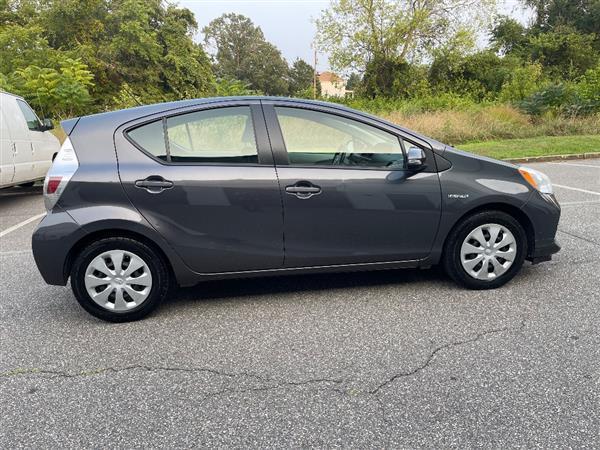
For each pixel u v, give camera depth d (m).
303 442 2.14
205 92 33.22
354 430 2.21
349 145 3.58
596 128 15.38
